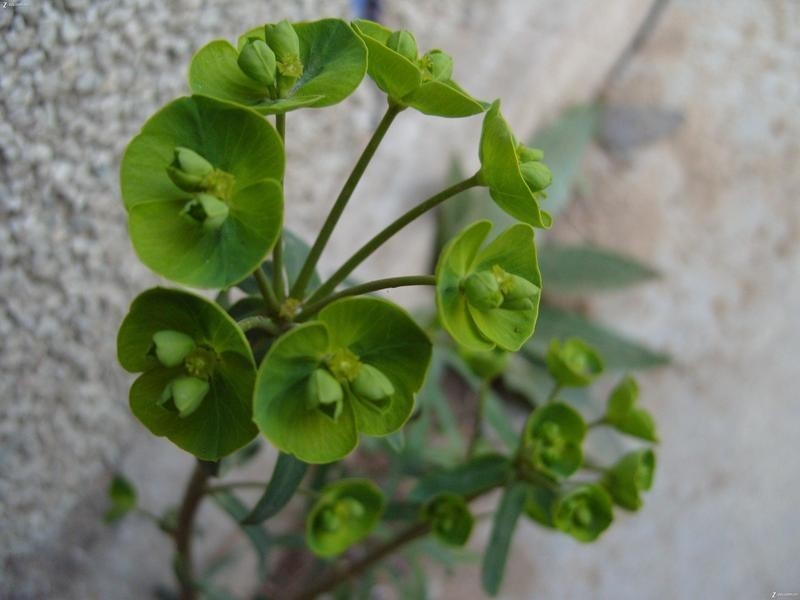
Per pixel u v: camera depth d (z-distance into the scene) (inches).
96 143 7.4
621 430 6.4
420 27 10.7
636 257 12.0
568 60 12.0
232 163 3.8
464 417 11.1
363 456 10.3
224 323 3.6
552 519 5.9
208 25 7.9
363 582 8.3
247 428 3.9
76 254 7.7
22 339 7.6
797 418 11.9
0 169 6.7
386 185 10.3
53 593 8.7
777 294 12.2
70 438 8.5
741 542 11.1
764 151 12.9
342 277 4.5
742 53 13.6
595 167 12.5
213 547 9.5
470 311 4.2
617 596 10.4
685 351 11.6
